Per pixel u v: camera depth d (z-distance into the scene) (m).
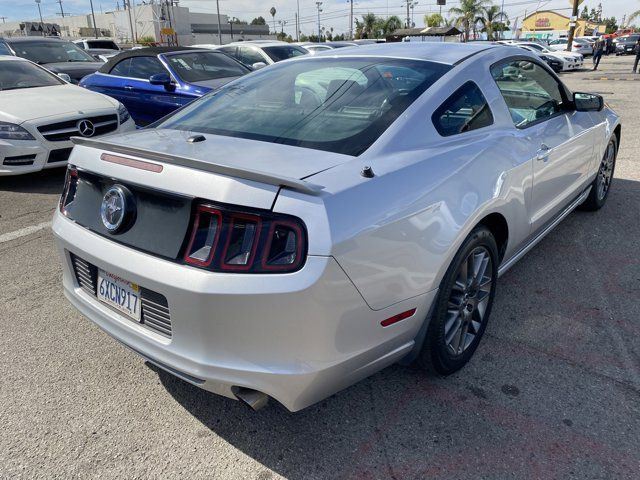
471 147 2.65
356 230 1.94
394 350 2.28
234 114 2.81
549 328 3.16
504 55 3.28
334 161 2.17
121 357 2.97
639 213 5.02
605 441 2.29
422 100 2.60
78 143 2.55
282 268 1.84
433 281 2.29
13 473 2.18
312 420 2.46
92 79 8.67
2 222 5.17
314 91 2.86
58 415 2.52
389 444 2.31
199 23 75.50
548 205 3.55
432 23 56.66
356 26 62.94
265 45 11.22
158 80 7.40
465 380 2.71
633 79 18.73
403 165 2.26
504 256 3.06
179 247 1.99
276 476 2.16
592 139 4.19
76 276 2.60
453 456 2.23
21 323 3.32
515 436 2.33
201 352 1.98
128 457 2.27
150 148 2.31
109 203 2.23
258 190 1.88
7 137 5.88
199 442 2.35
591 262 4.02
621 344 2.99
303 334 1.89
